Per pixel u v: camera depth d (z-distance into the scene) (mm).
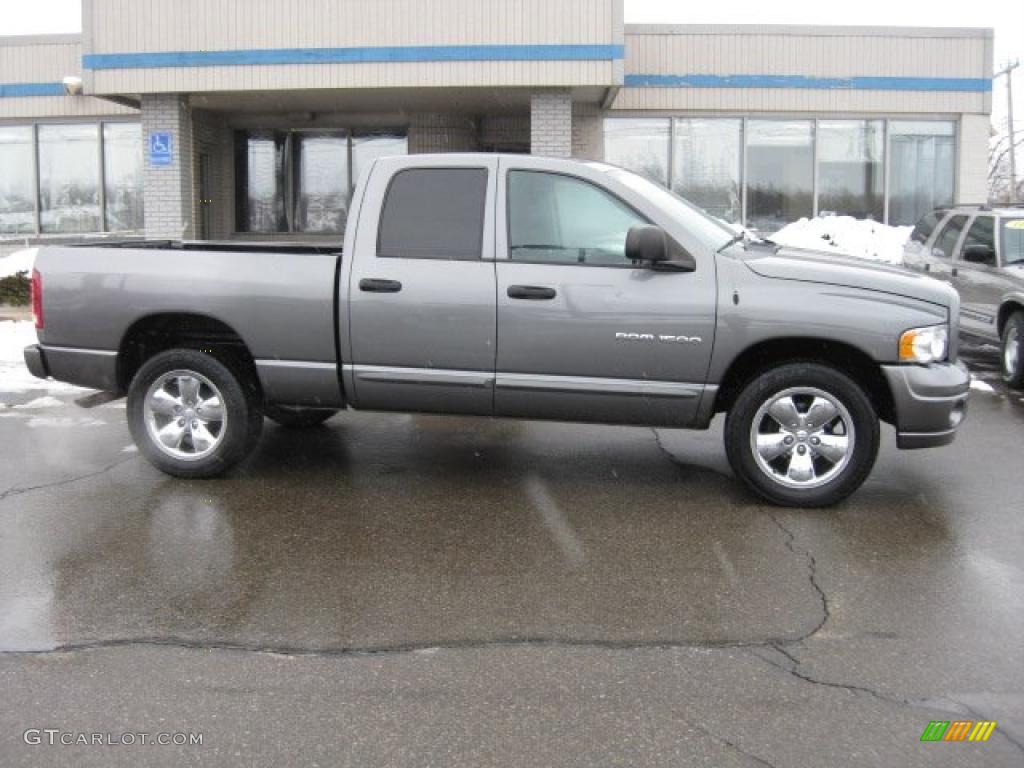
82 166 18109
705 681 3799
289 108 16656
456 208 6090
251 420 6484
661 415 5957
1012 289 9938
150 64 14453
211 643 4109
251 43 14289
